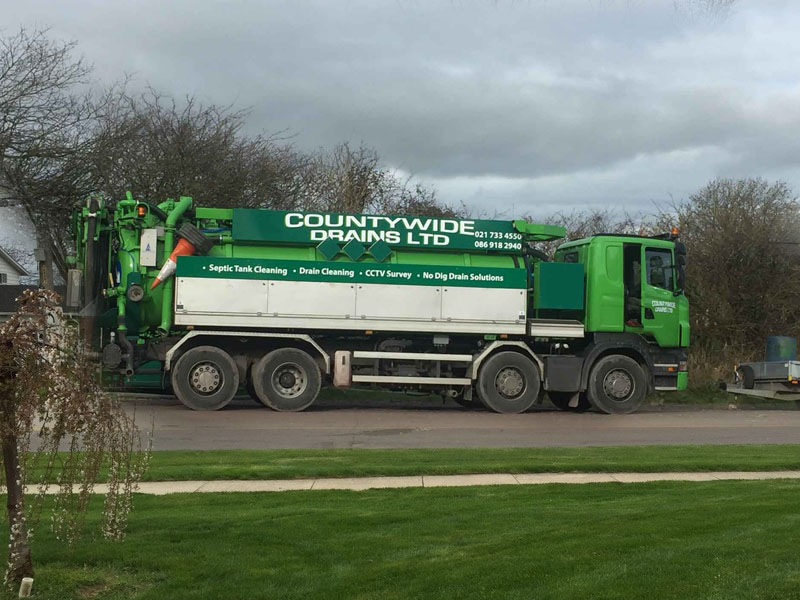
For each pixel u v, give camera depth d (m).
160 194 24.17
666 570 5.40
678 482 9.85
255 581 5.64
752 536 6.23
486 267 17.91
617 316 18.55
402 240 17.62
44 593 5.51
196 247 17.03
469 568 5.70
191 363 16.94
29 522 6.32
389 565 5.89
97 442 5.64
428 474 10.52
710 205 29.66
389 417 16.92
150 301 17.08
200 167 24.72
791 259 28.12
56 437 5.49
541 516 7.55
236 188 25.25
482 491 9.20
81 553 6.27
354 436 14.34
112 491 5.87
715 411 19.77
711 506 7.75
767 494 8.59
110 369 16.58
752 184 29.52
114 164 23.30
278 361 17.22
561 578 5.38
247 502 8.60
